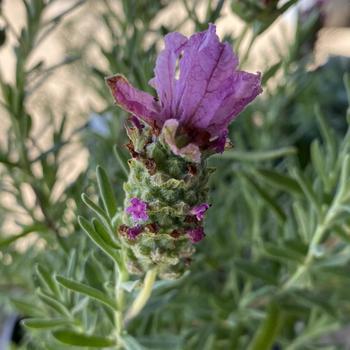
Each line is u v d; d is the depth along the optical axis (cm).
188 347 16
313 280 17
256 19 12
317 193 14
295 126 27
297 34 18
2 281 17
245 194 17
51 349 13
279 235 17
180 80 8
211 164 18
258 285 19
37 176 15
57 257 15
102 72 16
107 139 16
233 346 16
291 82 19
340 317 16
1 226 18
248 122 19
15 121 13
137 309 11
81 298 13
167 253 9
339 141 21
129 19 15
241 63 13
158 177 8
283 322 17
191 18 13
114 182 15
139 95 8
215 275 19
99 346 12
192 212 9
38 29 14
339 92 27
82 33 23
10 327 21
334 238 17
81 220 10
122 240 10
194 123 8
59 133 15
